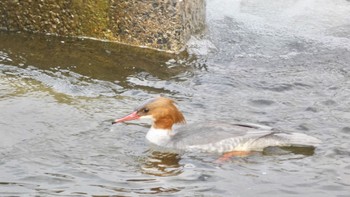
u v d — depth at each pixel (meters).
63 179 12.59
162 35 19.41
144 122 15.03
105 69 17.97
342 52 20.03
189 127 14.28
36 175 12.69
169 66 18.45
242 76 17.95
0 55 18.27
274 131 13.83
